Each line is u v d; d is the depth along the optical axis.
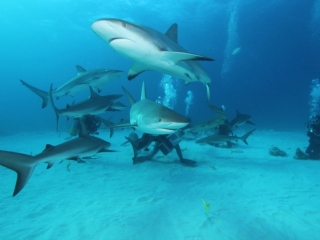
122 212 5.10
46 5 38.72
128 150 12.67
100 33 3.19
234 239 3.88
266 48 52.81
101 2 35.97
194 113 40.91
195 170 8.47
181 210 5.08
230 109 47.56
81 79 8.12
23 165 3.42
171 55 3.68
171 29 5.62
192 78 5.39
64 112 7.32
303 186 6.49
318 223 4.34
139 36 3.28
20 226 4.68
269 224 4.34
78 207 5.53
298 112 43.09
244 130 23.86
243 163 9.34
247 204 5.29
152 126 3.81
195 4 36.47
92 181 7.58
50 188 6.99
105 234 4.19
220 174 7.88
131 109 4.64
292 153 11.36
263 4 36.06
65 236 4.20
